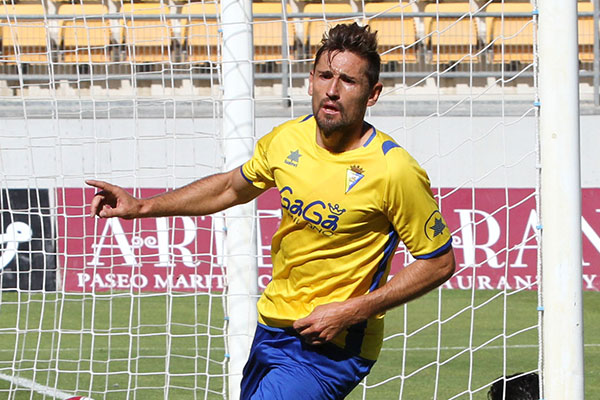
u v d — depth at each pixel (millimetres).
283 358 11734
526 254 38000
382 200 10719
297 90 43750
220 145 19781
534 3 14141
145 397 21641
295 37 44031
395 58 43062
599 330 30219
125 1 42125
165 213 12539
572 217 13430
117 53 42844
